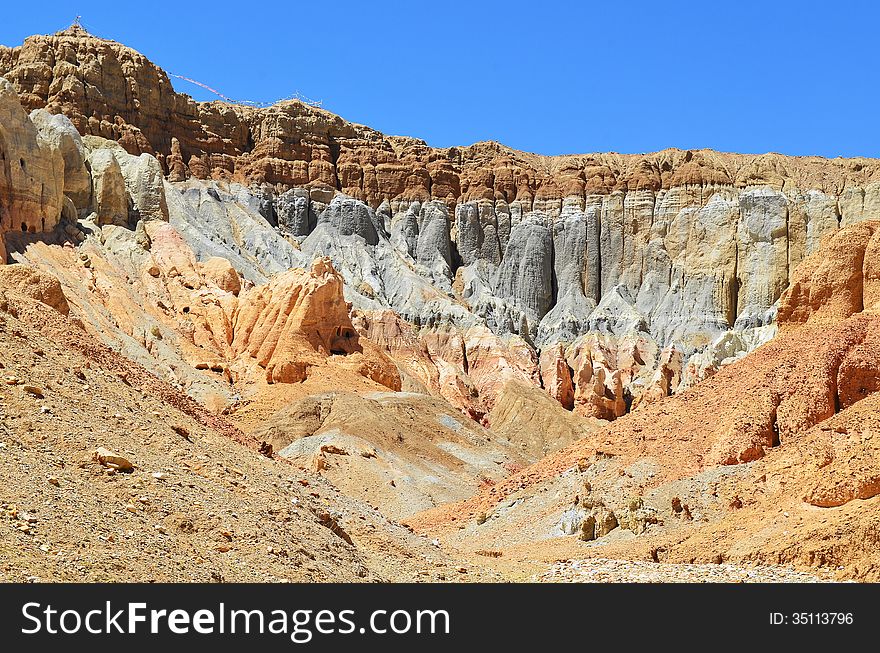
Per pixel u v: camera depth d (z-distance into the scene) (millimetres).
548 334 142625
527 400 117125
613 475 51250
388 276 141000
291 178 146750
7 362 33438
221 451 36875
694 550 42188
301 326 101438
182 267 110812
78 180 111188
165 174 135000
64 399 33156
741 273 143000
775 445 48906
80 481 29000
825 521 40500
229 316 105625
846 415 47625
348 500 41469
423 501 74000
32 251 99250
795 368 51469
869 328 52406
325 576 29547
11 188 100750
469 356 128500
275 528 31219
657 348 136125
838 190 145000
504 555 45875
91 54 130375
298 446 82188
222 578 26969
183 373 96062
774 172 147750
